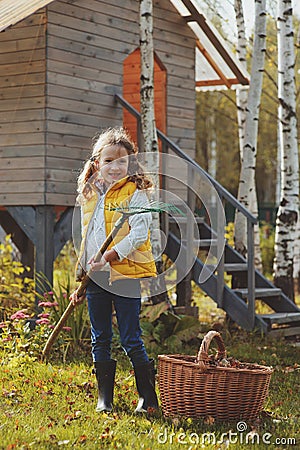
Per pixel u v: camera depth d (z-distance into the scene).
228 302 10.11
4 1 10.95
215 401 5.47
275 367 8.18
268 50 21.91
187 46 11.76
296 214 11.63
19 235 12.33
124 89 12.49
